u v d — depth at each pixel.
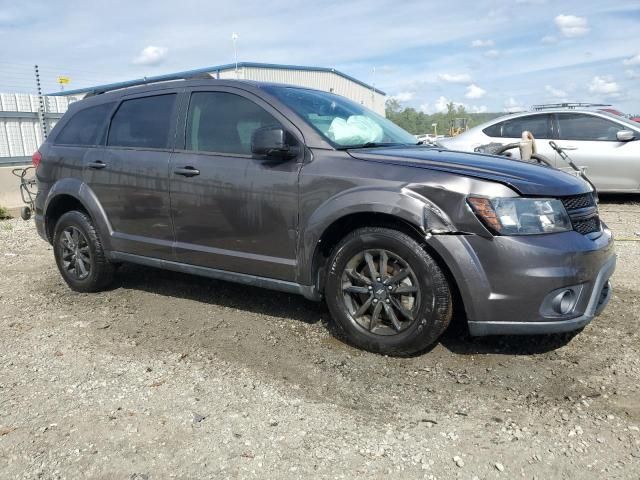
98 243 4.84
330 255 3.63
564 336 3.77
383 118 4.84
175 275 5.52
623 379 3.16
